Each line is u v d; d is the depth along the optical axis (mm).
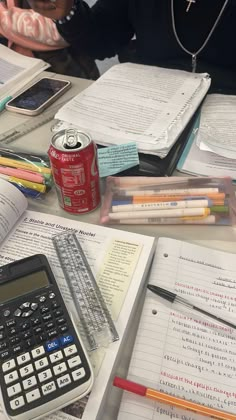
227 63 1083
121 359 418
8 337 403
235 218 565
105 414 378
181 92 772
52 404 360
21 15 1225
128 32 1231
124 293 465
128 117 709
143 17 1090
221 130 689
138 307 466
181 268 499
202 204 565
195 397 383
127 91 783
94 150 529
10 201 559
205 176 626
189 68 1062
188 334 433
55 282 456
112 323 434
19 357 386
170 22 1063
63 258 509
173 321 444
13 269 469
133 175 635
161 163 645
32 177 613
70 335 403
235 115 727
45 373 375
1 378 373
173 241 530
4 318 419
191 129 719
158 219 568
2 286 453
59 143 522
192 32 1068
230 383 394
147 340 426
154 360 410
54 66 1208
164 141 646
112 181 614
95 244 529
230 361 411
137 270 491
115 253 514
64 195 558
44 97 829
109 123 698
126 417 369
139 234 541
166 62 1116
